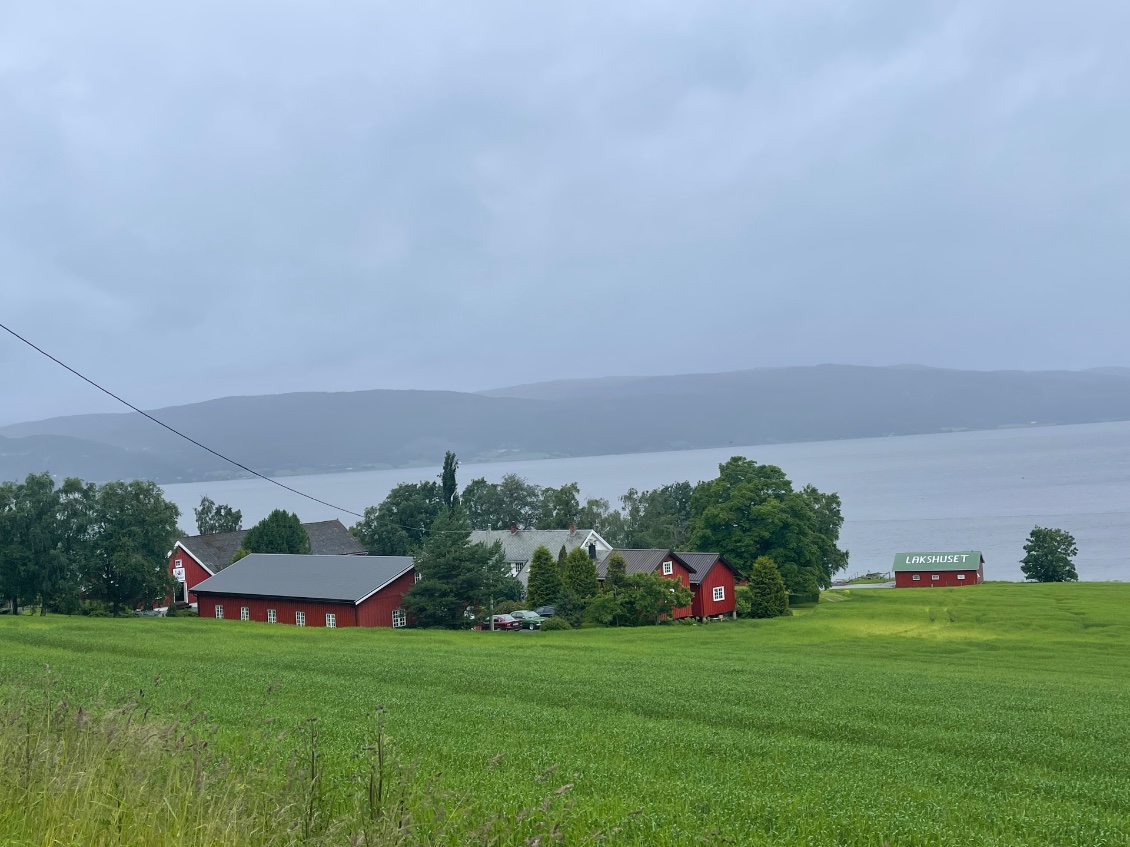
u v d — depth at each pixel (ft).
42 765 26.43
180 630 172.76
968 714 80.94
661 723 69.26
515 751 53.21
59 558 221.05
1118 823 44.57
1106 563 475.31
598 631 206.28
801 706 82.89
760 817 40.65
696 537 298.76
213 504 444.14
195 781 25.52
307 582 224.33
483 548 226.17
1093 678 128.47
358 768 38.55
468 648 148.46
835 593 335.06
